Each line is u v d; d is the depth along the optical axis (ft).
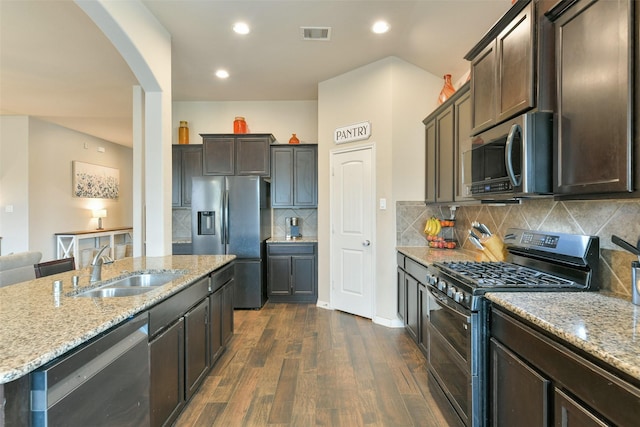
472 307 5.39
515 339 4.54
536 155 5.34
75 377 3.66
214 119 17.02
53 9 8.40
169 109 9.92
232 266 10.38
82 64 11.57
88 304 4.98
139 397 4.94
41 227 19.54
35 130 19.07
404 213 11.94
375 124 12.21
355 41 10.59
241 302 13.99
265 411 6.93
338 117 13.47
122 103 16.01
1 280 8.52
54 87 13.78
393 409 6.98
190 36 10.17
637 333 3.50
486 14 9.04
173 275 7.67
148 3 8.41
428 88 12.37
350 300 13.24
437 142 10.69
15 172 18.56
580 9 4.57
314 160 15.76
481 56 7.14
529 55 5.43
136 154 12.91
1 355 3.21
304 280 14.98
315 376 8.37
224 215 13.99
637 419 2.72
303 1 8.50
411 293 10.02
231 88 15.01
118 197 26.89
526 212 7.59
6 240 18.51
